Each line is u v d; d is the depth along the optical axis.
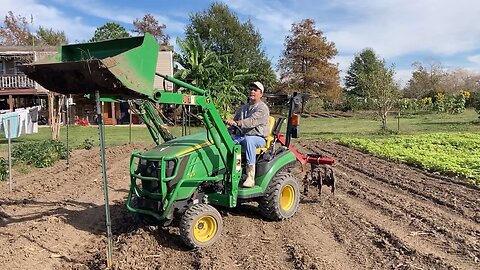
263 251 6.26
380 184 11.02
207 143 6.77
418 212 8.20
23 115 12.91
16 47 32.75
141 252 6.20
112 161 15.19
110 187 10.85
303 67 51.97
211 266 5.66
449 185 10.73
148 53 5.66
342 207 8.63
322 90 51.44
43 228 7.26
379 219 7.82
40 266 5.88
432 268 5.59
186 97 6.06
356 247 6.41
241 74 33.25
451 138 19.61
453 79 69.38
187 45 31.06
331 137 23.38
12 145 18.98
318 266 5.62
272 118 7.85
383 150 16.47
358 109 53.19
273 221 7.66
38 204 9.09
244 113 7.36
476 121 32.47
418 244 6.52
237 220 7.66
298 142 20.88
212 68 30.44
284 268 5.68
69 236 7.03
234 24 48.97
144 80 5.61
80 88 5.74
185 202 6.46
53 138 20.41
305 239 6.75
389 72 25.33
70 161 15.18
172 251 6.29
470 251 6.19
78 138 23.22
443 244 6.52
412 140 19.38
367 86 25.70
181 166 6.31
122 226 7.50
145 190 6.46
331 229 7.29
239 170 6.82
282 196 7.71
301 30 51.03
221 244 6.51
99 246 6.61
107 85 5.41
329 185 9.20
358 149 18.06
